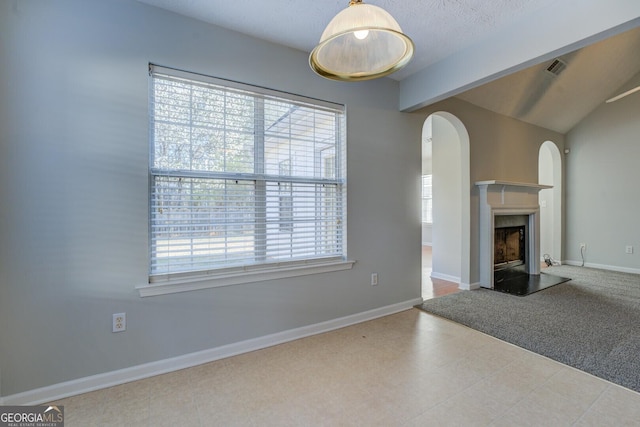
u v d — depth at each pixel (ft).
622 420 5.09
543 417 5.19
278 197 8.20
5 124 5.34
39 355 5.66
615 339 8.11
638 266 15.96
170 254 6.89
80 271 5.95
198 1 6.41
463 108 12.69
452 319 9.69
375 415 5.30
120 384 6.25
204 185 7.23
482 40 7.95
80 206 5.92
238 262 7.66
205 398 5.80
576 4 6.30
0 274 5.36
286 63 8.18
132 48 6.33
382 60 4.79
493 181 12.73
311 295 8.68
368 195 9.70
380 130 9.94
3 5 5.33
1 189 5.33
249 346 7.72
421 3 6.55
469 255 13.08
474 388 6.05
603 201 17.13
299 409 5.47
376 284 9.95
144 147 6.46
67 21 5.77
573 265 18.07
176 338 6.87
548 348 7.67
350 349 7.75
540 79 13.01
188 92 7.02
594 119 17.37
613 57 13.46
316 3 6.48
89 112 5.97
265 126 7.97
